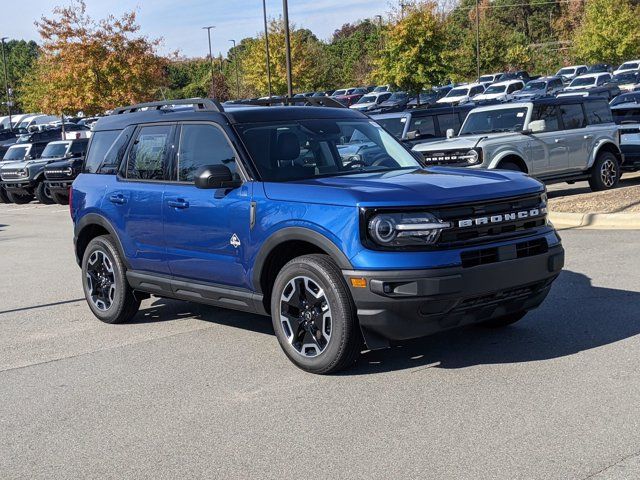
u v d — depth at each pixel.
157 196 7.00
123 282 7.61
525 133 14.23
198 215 6.57
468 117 15.48
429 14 40.28
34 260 12.81
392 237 5.34
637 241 10.23
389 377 5.67
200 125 6.76
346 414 5.02
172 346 6.92
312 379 5.75
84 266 8.02
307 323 5.80
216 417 5.13
